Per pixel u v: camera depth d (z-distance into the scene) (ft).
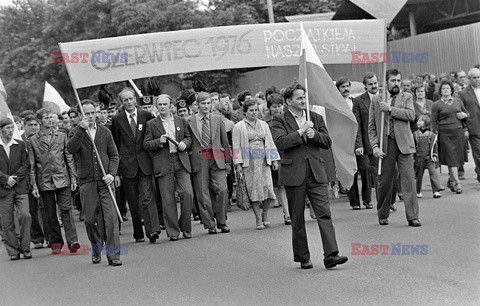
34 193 39.96
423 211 41.06
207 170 41.22
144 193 40.32
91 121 34.88
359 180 60.90
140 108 42.91
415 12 91.61
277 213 47.50
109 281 30.60
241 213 49.03
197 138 41.04
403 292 24.44
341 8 86.84
